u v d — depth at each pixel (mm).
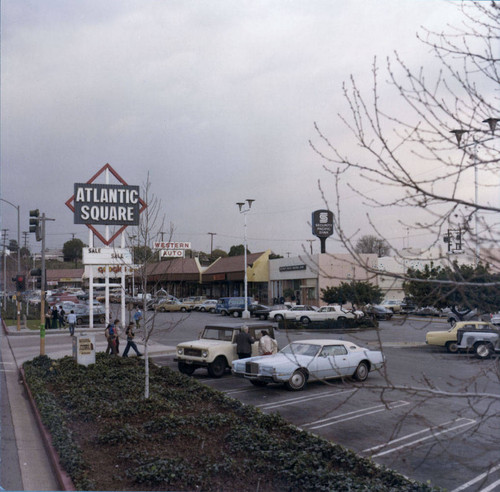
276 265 63719
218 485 7660
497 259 4242
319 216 50281
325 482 7395
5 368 21062
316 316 38875
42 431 10930
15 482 8305
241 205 47312
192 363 18328
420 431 10766
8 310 60562
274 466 8133
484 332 22062
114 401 12758
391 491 6926
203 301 59250
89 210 34844
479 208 4500
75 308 48688
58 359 20547
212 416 10938
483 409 12328
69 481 7793
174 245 57875
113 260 34156
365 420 11828
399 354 23719
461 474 8430
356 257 4836
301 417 12234
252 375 15500
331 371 15969
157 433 10078
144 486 7559
